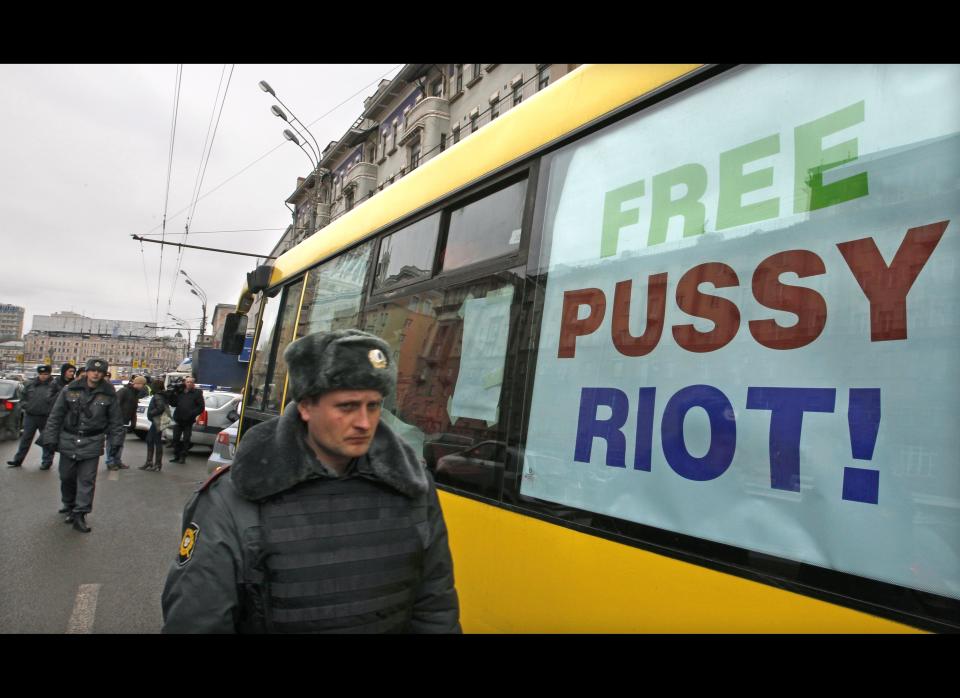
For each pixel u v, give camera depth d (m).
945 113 1.28
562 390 1.95
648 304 1.75
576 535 1.80
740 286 1.54
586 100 2.13
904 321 1.25
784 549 1.35
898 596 1.18
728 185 1.63
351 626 1.37
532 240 2.21
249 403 5.21
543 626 1.84
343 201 35.91
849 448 1.29
